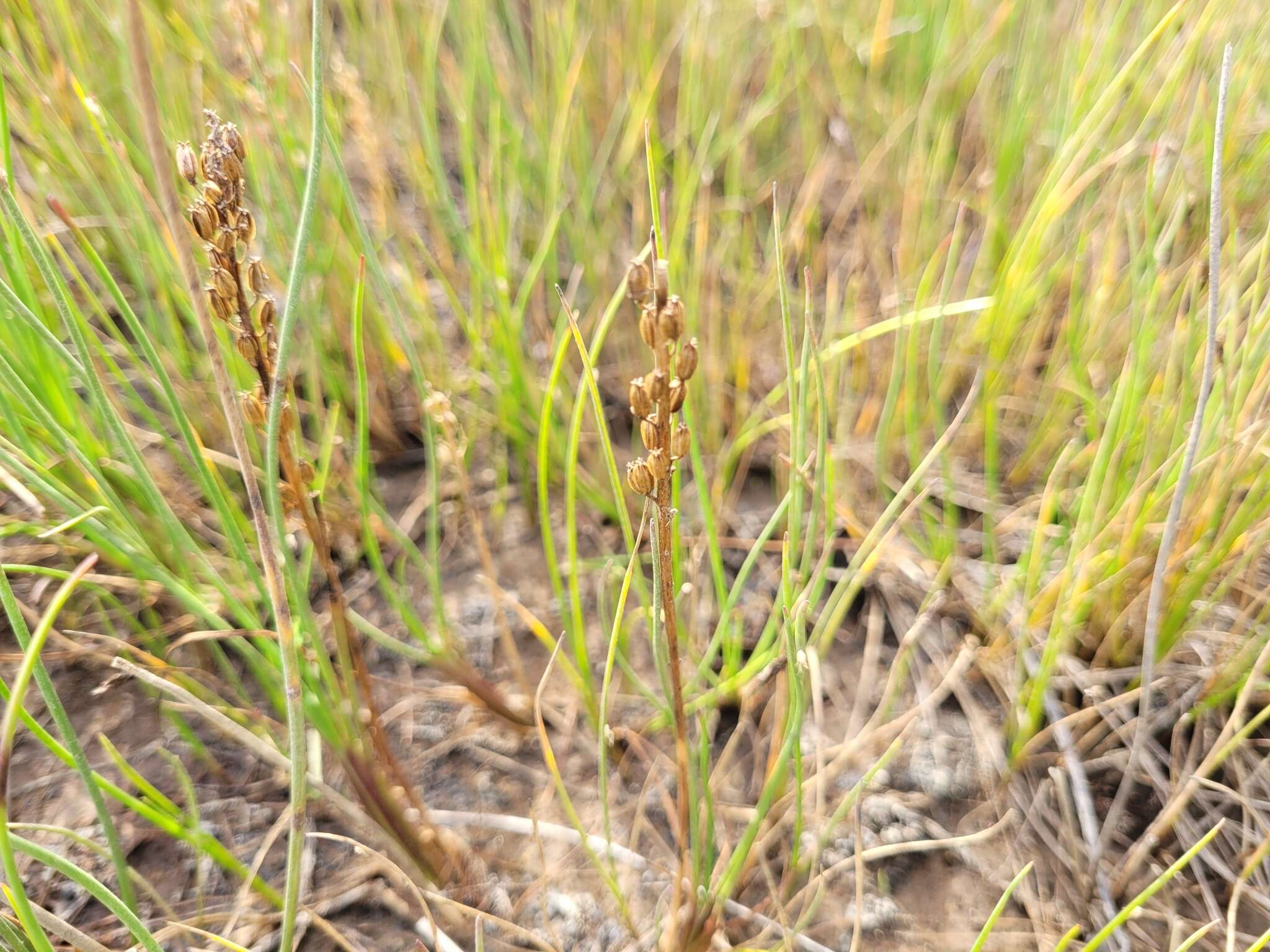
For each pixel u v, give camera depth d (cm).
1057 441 26
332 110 25
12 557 22
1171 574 21
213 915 18
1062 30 34
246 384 22
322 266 24
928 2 36
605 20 35
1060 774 21
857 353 29
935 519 26
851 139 36
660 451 12
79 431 20
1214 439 20
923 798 21
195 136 25
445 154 36
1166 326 25
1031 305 27
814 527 17
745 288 30
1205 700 21
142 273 22
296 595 16
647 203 30
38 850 12
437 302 32
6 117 17
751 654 24
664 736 22
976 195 33
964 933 19
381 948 19
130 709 21
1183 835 20
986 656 23
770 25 38
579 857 20
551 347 27
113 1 26
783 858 20
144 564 17
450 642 21
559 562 26
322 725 17
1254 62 27
